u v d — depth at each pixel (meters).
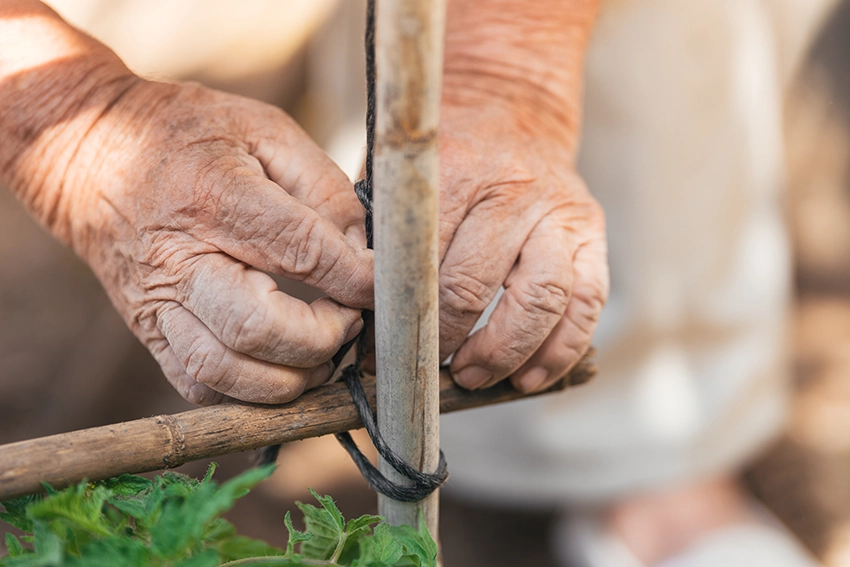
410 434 0.65
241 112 0.78
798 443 2.28
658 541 1.73
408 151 0.55
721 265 1.56
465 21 0.93
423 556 0.64
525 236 0.76
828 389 2.39
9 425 2.24
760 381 1.68
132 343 2.01
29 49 0.80
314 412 0.68
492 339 0.73
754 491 2.17
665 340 1.58
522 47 0.91
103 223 0.76
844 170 2.87
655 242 1.50
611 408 1.62
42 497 0.58
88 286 2.85
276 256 0.67
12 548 0.57
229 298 0.65
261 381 0.66
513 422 1.63
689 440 1.65
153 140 0.75
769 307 1.65
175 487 0.58
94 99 0.78
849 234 2.76
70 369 2.12
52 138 0.78
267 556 0.63
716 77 1.44
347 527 0.65
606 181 1.49
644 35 1.39
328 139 1.97
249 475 0.49
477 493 1.77
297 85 2.76
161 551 0.48
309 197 0.75
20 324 2.65
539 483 1.70
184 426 0.63
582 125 1.47
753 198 1.58
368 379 0.73
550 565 2.06
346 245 0.67
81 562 0.49
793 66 1.88
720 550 1.64
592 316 0.79
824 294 2.66
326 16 1.91
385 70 0.53
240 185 0.68
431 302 0.60
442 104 0.88
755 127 1.56
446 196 0.75
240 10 3.50
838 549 2.03
